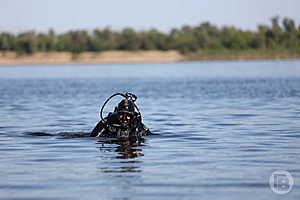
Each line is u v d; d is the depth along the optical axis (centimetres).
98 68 17712
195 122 3534
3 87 8550
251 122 3497
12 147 2588
